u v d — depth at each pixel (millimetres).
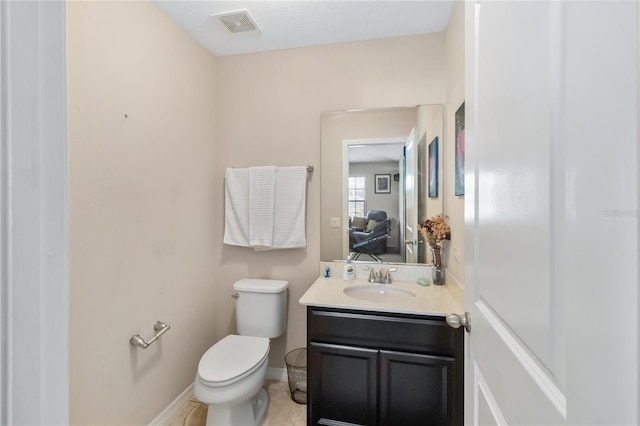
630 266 302
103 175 1302
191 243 1905
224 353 1620
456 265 1575
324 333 1500
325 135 2043
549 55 440
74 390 1183
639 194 294
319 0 1596
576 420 376
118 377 1377
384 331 1432
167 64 1695
